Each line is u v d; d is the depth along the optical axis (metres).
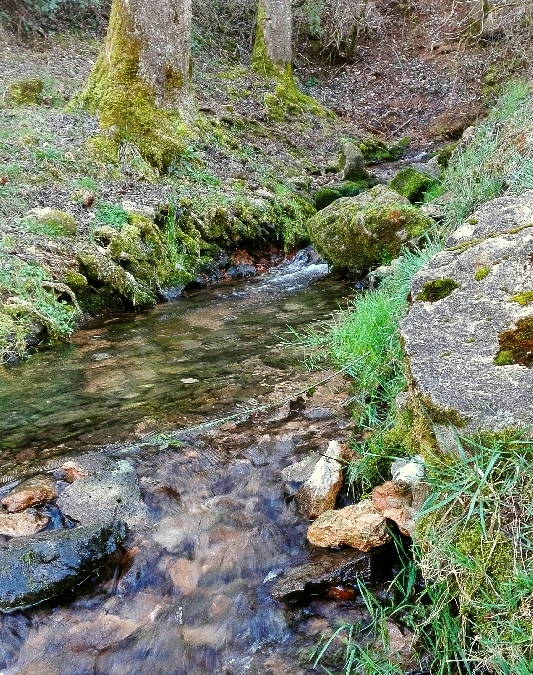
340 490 2.80
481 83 14.27
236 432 3.32
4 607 2.32
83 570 2.47
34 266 5.30
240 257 7.42
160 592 2.51
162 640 2.33
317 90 16.44
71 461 3.05
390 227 6.02
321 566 2.44
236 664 2.22
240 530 2.73
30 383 4.06
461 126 13.88
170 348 4.66
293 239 8.00
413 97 15.61
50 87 9.82
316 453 3.04
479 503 1.93
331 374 3.96
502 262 2.65
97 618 2.39
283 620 2.33
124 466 3.02
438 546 2.03
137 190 7.34
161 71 8.61
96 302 5.59
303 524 2.72
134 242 6.23
